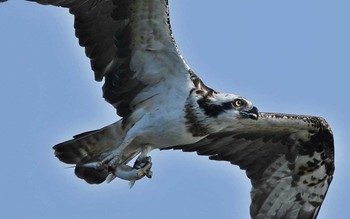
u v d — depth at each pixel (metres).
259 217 17.64
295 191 17.70
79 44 16.02
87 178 17.03
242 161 17.80
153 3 15.25
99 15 15.70
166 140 15.98
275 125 17.06
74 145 16.47
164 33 15.55
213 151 17.77
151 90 16.03
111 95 16.23
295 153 17.59
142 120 15.93
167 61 15.87
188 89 15.89
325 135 17.27
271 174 17.77
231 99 15.98
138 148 16.17
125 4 15.41
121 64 16.03
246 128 17.22
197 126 15.87
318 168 17.53
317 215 17.61
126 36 15.72
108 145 16.41
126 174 15.66
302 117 17.08
